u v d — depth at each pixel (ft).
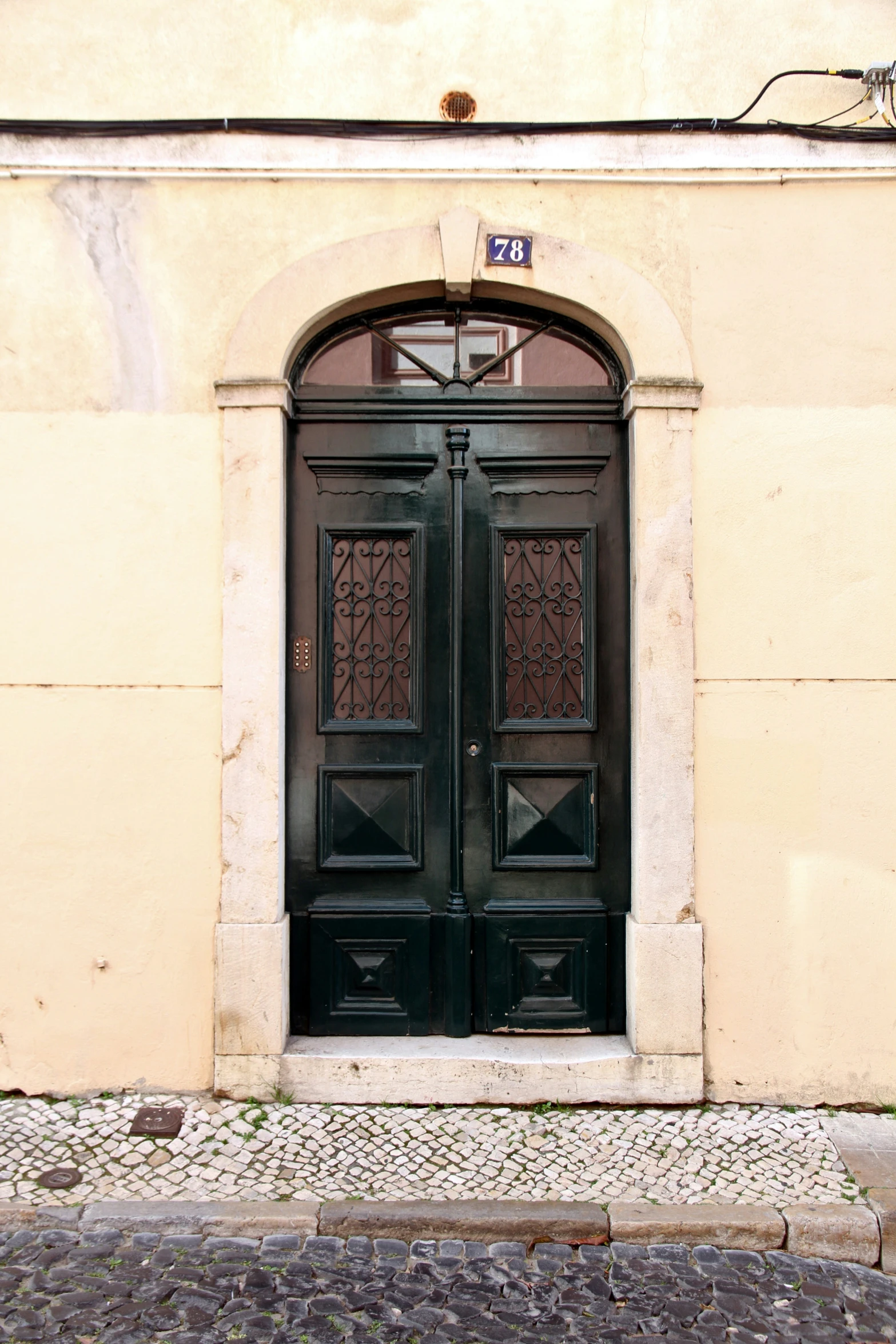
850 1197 9.90
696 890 11.82
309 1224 9.49
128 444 11.80
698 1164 10.47
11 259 11.79
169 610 11.80
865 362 11.93
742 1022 11.80
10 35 11.74
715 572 11.87
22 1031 11.71
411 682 12.48
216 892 11.76
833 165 11.87
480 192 11.87
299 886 12.38
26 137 11.73
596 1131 11.09
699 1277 9.09
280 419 11.80
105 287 11.79
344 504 12.44
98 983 11.73
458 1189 9.96
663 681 11.76
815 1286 9.04
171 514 11.80
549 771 12.41
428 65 11.88
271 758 11.68
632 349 11.84
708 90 11.99
